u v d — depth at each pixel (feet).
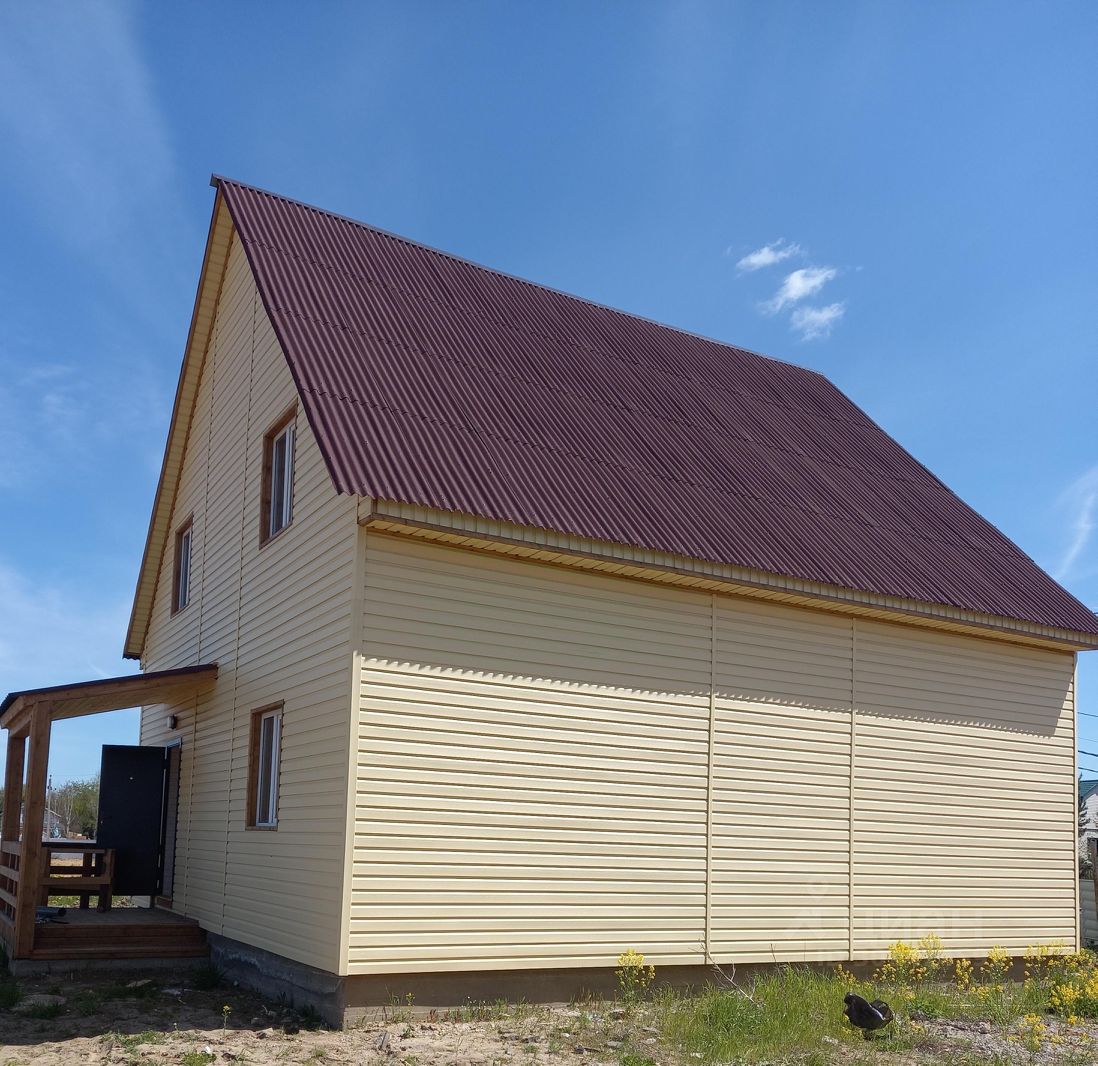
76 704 49.11
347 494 34.30
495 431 41.14
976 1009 39.24
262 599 43.55
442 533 35.27
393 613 35.24
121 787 53.11
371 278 48.42
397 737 34.65
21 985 39.75
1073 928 49.88
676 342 60.29
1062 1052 33.01
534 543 36.65
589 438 44.39
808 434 56.80
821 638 44.65
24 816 42.73
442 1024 33.55
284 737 39.37
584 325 55.83
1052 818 50.24
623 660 39.55
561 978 36.83
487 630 36.86
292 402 42.83
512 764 36.60
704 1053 30.42
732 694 41.88
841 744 44.37
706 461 47.85
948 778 47.19
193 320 54.95
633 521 39.60
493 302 52.65
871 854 44.42
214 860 45.65
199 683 48.70
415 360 43.52
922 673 47.32
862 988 40.27
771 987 38.06
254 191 49.88
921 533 51.70
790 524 45.83
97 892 50.47
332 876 33.88
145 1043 31.01
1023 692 50.42
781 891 41.75
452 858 34.99
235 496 48.80
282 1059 29.22
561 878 36.96
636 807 38.88
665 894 39.01
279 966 37.58
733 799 41.16
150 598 63.57
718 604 42.22
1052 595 51.80
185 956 44.75
